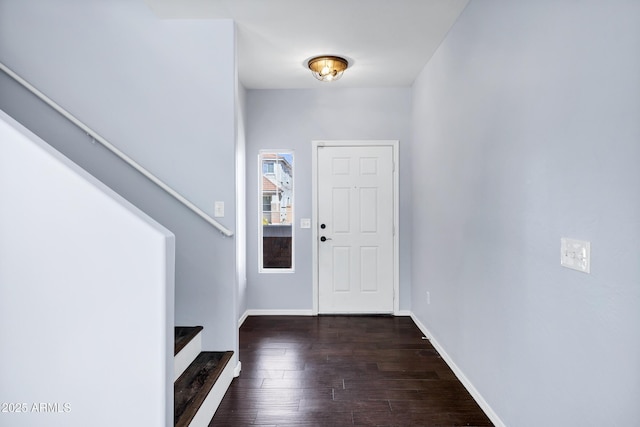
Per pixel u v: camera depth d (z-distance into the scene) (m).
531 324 1.62
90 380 1.06
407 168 3.95
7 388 1.07
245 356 2.87
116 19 2.44
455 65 2.55
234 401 2.20
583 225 1.28
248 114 3.97
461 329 2.45
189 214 2.46
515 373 1.75
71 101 2.43
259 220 4.01
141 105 2.45
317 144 3.96
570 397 1.36
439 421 2.00
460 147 2.46
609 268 1.16
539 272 1.55
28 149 1.04
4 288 1.06
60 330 1.06
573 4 1.32
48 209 1.05
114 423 1.06
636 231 1.07
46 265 1.05
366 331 3.47
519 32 1.69
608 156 1.16
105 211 1.05
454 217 2.58
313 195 3.96
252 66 3.34
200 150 2.46
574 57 1.32
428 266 3.27
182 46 2.45
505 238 1.84
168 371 1.07
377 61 3.23
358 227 3.98
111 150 2.38
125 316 1.05
